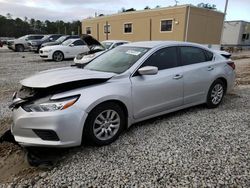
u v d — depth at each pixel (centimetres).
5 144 367
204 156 325
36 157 326
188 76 458
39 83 332
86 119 334
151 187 265
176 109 456
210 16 2691
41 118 307
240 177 280
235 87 758
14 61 1522
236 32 3466
